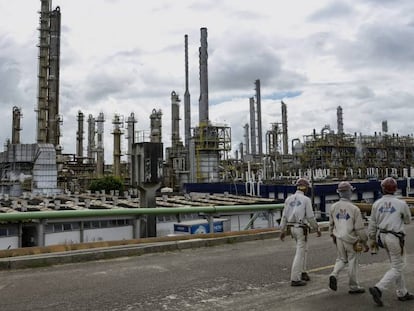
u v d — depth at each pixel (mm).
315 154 71438
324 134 73312
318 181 55406
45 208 26688
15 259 9125
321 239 14047
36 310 6324
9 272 8766
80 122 92438
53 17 73562
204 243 12266
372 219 6785
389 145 79250
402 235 6504
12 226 17672
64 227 19297
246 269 9234
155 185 16312
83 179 79625
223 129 67688
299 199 7797
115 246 10977
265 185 45906
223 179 69188
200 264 9758
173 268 9289
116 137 79125
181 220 24719
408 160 81250
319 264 9812
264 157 68562
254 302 6754
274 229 14859
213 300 6879
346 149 74188
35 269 9070
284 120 87625
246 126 95125
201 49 69750
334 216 7219
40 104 69625
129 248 10727
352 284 7152
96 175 81500
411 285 7797
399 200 6590
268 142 79062
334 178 63062
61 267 9289
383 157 78625
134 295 7141
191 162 68188
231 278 8391
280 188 43719
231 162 76938
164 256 10734
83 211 10273
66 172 76938
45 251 9992
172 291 7406
